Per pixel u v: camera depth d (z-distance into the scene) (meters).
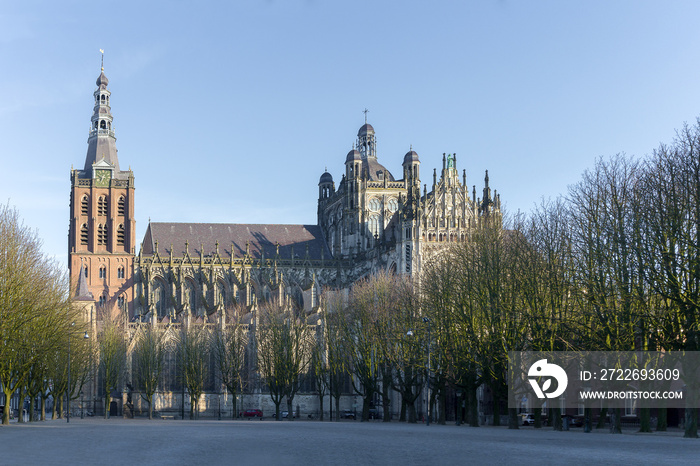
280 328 160.88
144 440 61.16
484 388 148.88
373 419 164.88
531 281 87.56
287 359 156.00
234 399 165.25
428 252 172.75
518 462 42.03
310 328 172.88
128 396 184.12
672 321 72.81
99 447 52.81
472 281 97.38
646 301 75.25
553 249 89.44
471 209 178.00
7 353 91.56
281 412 178.12
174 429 84.94
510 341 89.81
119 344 176.50
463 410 134.38
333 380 162.38
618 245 77.44
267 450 50.66
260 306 187.62
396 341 122.81
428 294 114.88
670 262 68.50
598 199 82.75
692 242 67.38
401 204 191.75
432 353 110.00
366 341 138.00
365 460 43.38
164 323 190.75
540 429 92.44
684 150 74.44
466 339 96.31
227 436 68.06
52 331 98.88
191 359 166.75
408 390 125.56
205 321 191.12
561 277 83.94
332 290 198.62
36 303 94.75
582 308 80.88
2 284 90.44
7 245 93.06
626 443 58.84
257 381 181.62
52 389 148.50
